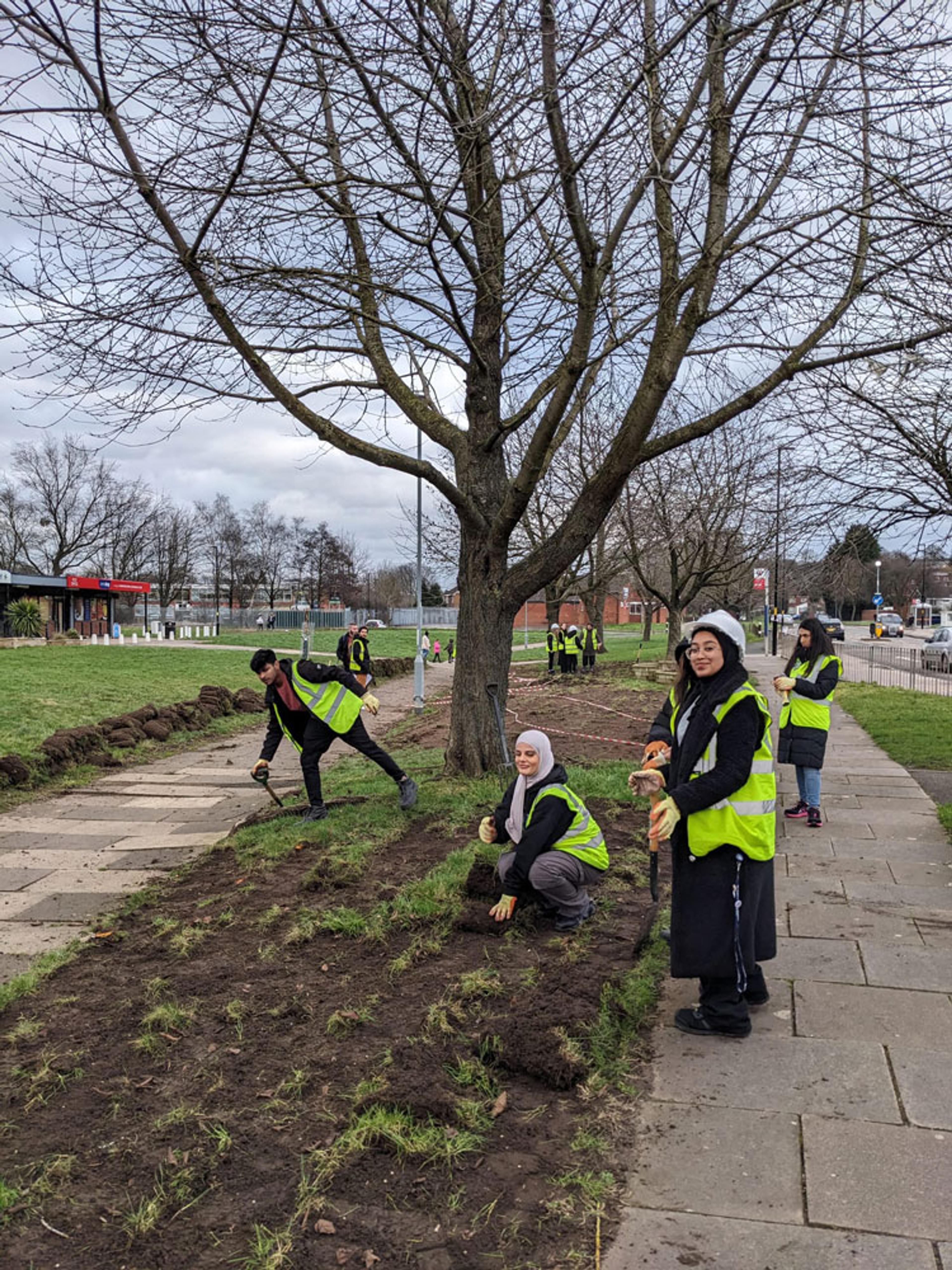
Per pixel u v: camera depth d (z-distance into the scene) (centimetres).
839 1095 344
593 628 3038
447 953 471
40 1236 271
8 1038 402
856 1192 286
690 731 378
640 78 539
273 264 738
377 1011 408
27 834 845
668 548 2216
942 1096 342
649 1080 358
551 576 831
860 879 619
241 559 9006
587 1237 269
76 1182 297
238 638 6081
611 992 416
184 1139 319
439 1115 324
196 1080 360
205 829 862
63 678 2120
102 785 1093
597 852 505
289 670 745
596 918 519
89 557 6838
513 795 516
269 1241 265
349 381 859
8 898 645
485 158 710
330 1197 285
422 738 1379
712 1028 392
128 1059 379
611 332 773
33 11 506
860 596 1677
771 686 2188
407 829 704
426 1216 278
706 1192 288
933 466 973
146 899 617
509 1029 373
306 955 479
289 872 626
